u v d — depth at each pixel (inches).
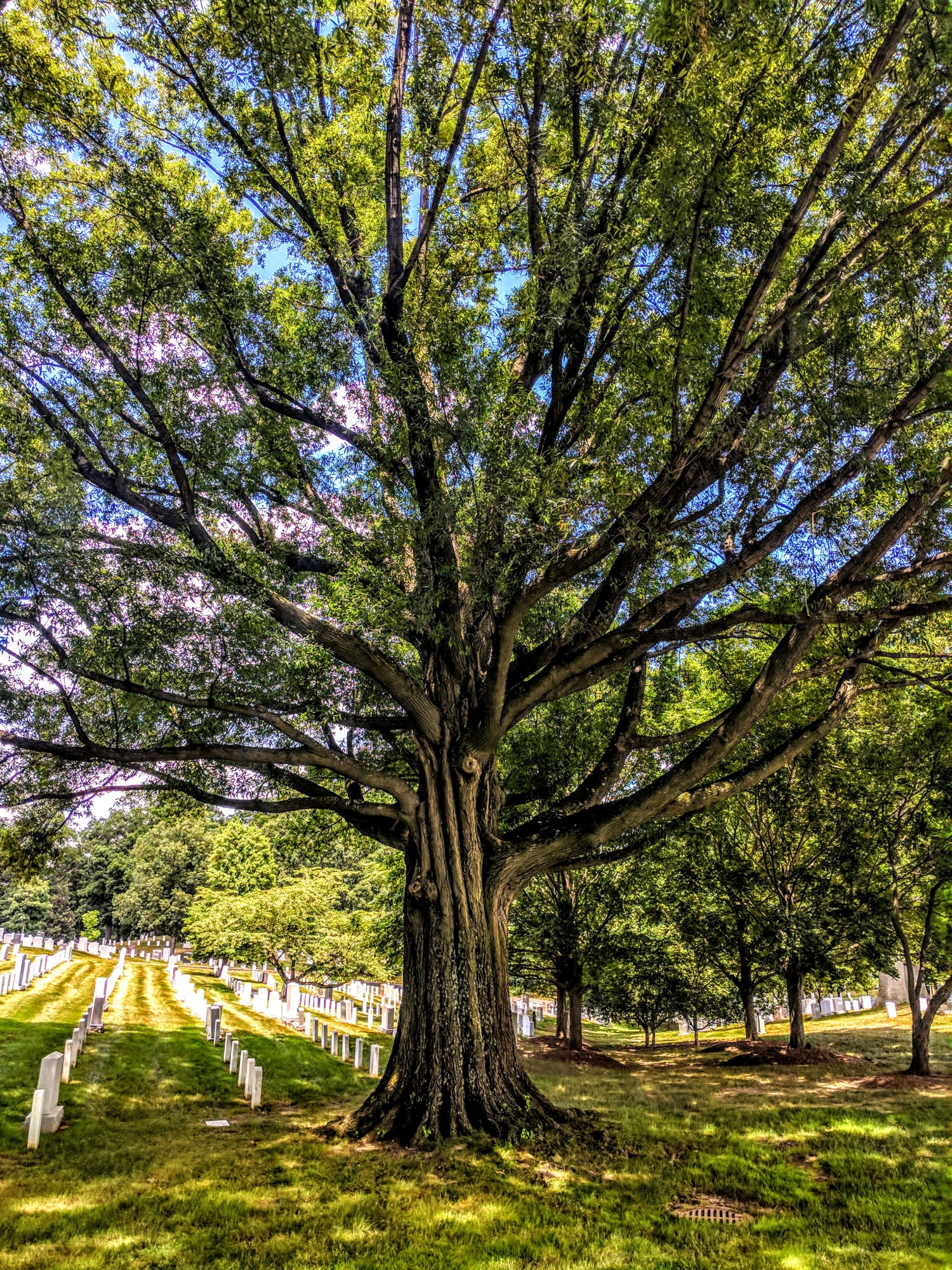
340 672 478.6
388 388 419.5
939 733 621.0
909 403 373.4
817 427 376.8
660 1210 301.1
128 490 421.7
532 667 479.8
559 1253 256.1
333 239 481.1
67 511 389.7
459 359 429.4
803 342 401.4
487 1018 418.3
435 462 436.8
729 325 444.5
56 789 470.6
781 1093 554.9
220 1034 701.3
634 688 502.3
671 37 314.0
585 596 576.1
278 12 396.8
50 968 1216.8
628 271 412.5
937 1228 281.3
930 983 702.5
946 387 386.0
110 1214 281.3
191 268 404.5
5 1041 583.5
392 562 457.7
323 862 1663.4
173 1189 309.4
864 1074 650.2
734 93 324.2
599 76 398.0
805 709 637.3
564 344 447.5
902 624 471.8
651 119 373.1
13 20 429.1
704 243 360.5
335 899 1278.3
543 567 414.9
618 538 406.9
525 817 693.9
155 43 428.1
